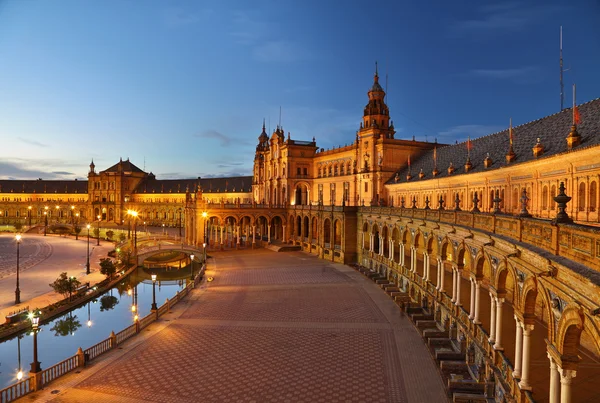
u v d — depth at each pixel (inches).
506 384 842.2
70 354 1525.6
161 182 6820.9
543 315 1122.0
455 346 1230.3
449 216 1322.6
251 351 1259.8
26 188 7219.5
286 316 1612.9
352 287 2079.2
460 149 2481.5
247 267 2733.8
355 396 968.9
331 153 3732.8
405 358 1183.6
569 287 518.9
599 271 446.0
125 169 6899.6
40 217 6958.7
